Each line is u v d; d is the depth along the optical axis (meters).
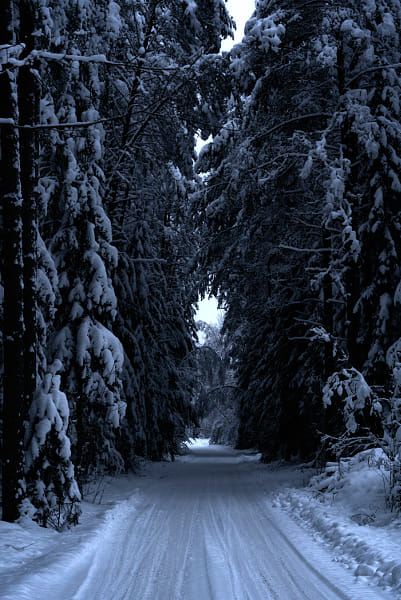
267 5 16.70
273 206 17.97
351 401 12.38
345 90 15.48
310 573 6.59
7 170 9.74
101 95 15.80
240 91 16.25
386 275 14.91
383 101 15.10
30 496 9.48
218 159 17.80
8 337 9.54
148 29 16.33
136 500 13.23
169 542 8.44
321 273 15.34
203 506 12.32
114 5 13.47
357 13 14.95
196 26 15.48
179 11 15.75
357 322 15.38
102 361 12.91
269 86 16.69
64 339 12.77
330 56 14.41
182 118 16.75
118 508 11.52
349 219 13.84
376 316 15.21
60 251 13.49
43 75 12.90
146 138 18.48
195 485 17.08
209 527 9.67
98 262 13.15
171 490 15.70
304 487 13.96
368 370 15.05
